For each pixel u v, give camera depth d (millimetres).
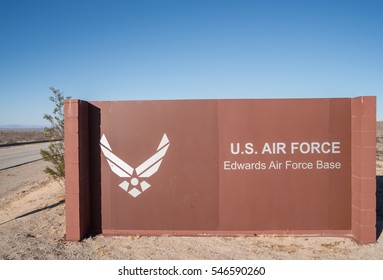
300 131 6699
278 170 6730
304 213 6711
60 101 10289
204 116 6781
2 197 12914
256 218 6750
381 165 16250
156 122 6820
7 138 73000
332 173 6699
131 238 6652
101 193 6918
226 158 6758
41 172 19266
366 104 6199
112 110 6863
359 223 6340
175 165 6812
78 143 6434
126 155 6855
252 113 6742
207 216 6789
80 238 6531
